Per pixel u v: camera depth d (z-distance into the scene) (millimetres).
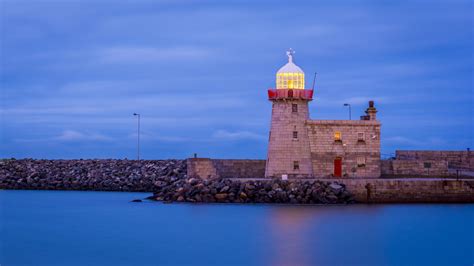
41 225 92000
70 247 77500
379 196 95938
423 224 84750
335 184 96312
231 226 85375
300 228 83500
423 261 69875
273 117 102312
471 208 94062
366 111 102812
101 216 96688
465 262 69688
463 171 106438
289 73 102250
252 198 97625
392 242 76938
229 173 106938
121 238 81625
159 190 112188
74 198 120625
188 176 106688
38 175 139875
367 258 71062
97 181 134125
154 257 71875
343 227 83500
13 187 138750
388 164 103938
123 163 137875
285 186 97125
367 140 101562
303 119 101312
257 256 71625
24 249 76938
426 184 96062
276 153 101562
